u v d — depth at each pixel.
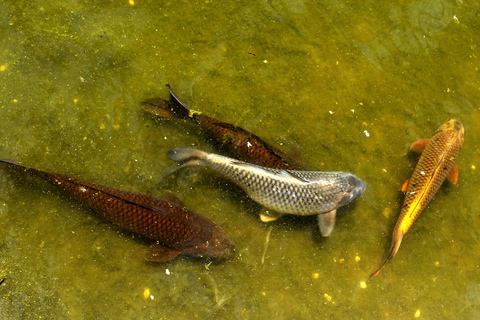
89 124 2.34
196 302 2.28
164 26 2.46
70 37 2.39
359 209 2.39
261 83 2.46
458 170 2.46
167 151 2.34
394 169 2.45
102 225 2.29
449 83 2.56
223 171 2.32
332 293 2.33
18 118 2.31
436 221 2.41
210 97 2.42
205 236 2.28
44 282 2.24
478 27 2.66
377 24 2.60
